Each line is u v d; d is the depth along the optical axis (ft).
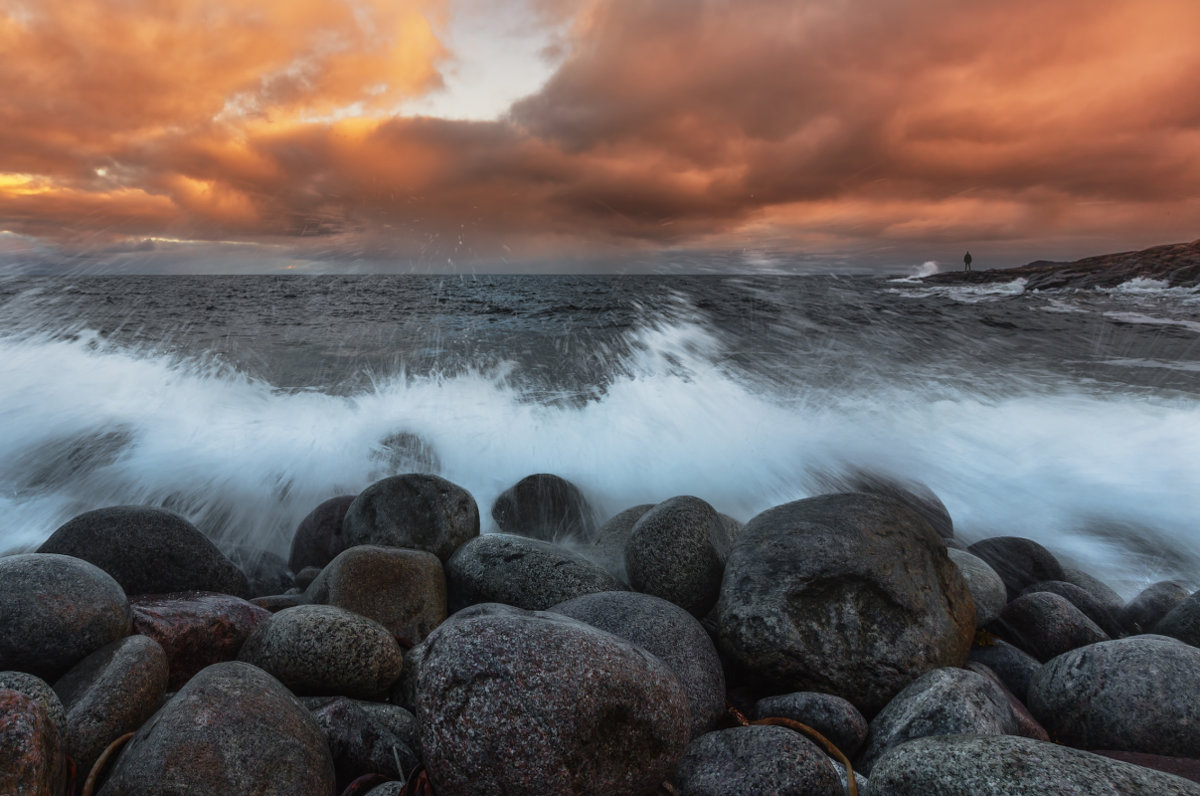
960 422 27.96
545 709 6.47
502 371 38.17
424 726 6.69
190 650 9.50
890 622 10.01
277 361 40.19
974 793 6.26
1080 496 21.36
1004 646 11.34
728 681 10.44
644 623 9.61
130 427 24.49
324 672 8.74
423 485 15.28
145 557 12.10
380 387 33.14
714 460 22.94
